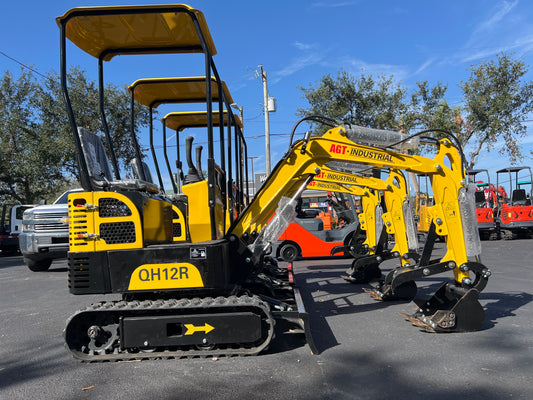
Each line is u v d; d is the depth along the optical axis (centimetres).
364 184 661
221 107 461
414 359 370
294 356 385
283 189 458
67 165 2445
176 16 388
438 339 426
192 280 379
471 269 464
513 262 970
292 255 1105
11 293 789
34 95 2606
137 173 523
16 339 479
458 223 469
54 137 2352
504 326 465
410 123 2252
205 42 390
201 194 412
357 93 2189
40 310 627
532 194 1652
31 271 1113
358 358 376
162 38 431
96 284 377
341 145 469
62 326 531
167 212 454
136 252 377
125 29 411
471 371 339
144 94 604
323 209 1245
